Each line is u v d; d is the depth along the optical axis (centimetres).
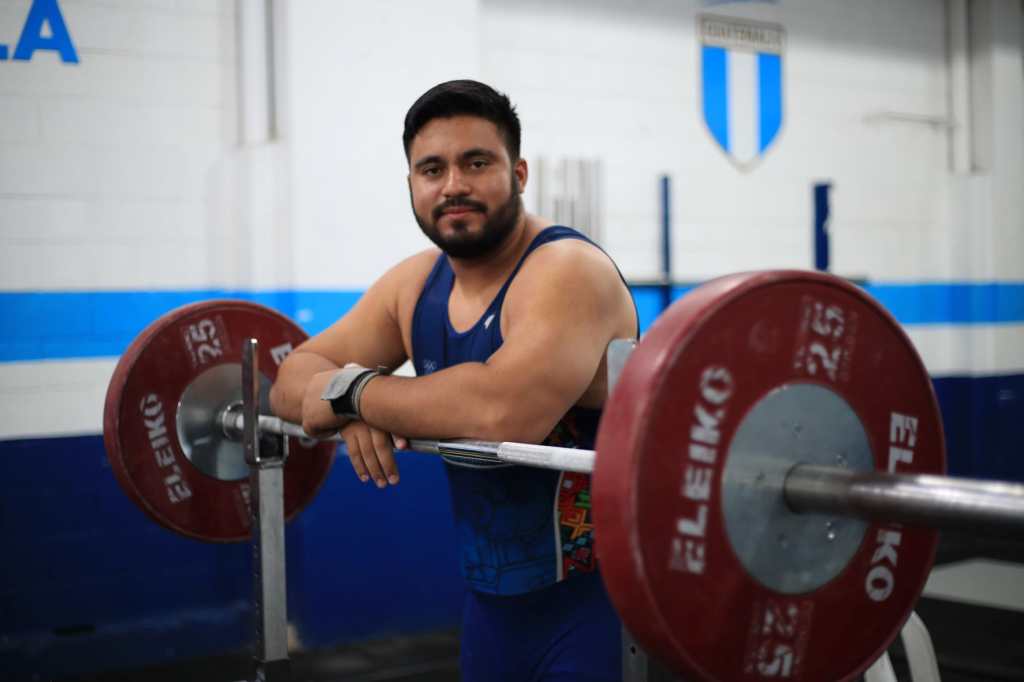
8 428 345
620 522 94
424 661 365
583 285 145
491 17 425
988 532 86
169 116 366
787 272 99
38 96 347
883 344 106
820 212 489
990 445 561
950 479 89
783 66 502
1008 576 457
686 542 96
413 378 150
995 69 552
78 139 353
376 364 186
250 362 175
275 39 374
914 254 547
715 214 484
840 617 107
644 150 464
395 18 387
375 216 386
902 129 542
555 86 441
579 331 143
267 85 376
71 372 354
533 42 435
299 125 372
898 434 108
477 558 159
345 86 379
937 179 554
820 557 104
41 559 350
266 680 176
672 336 95
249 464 176
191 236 371
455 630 402
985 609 403
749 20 491
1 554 345
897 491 92
